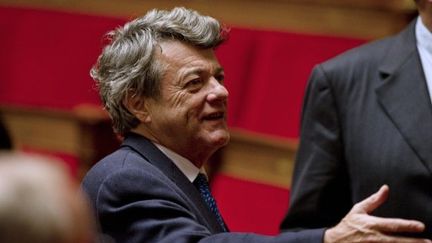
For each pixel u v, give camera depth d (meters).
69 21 10.39
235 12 9.81
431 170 4.36
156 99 3.62
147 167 3.53
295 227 4.74
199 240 3.20
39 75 10.36
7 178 1.55
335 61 4.79
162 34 3.63
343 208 4.70
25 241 1.54
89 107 8.81
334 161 4.64
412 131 4.46
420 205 4.34
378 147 4.48
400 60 4.67
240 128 9.11
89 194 3.47
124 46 3.65
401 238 3.06
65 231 1.56
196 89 3.61
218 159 7.79
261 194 8.51
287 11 9.46
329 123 4.68
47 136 10.02
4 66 10.61
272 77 9.09
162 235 3.24
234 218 8.48
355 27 9.11
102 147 8.05
